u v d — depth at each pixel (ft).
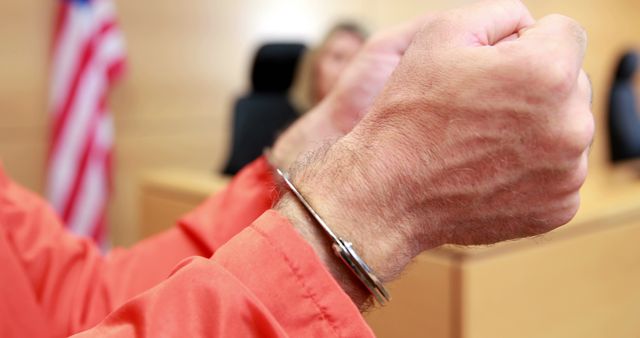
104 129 8.31
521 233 1.21
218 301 1.07
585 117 1.10
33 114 8.34
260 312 1.07
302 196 1.20
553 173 1.12
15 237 2.02
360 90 2.10
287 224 1.16
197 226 2.09
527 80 1.06
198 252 2.07
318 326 1.11
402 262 1.20
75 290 2.05
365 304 1.22
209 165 10.49
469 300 2.85
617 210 3.44
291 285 1.12
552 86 1.06
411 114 1.16
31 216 2.13
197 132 10.28
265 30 10.95
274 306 1.10
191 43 10.07
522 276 3.03
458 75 1.12
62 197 8.05
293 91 7.35
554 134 1.08
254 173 2.12
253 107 7.38
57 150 8.05
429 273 2.96
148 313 1.07
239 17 10.59
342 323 1.11
